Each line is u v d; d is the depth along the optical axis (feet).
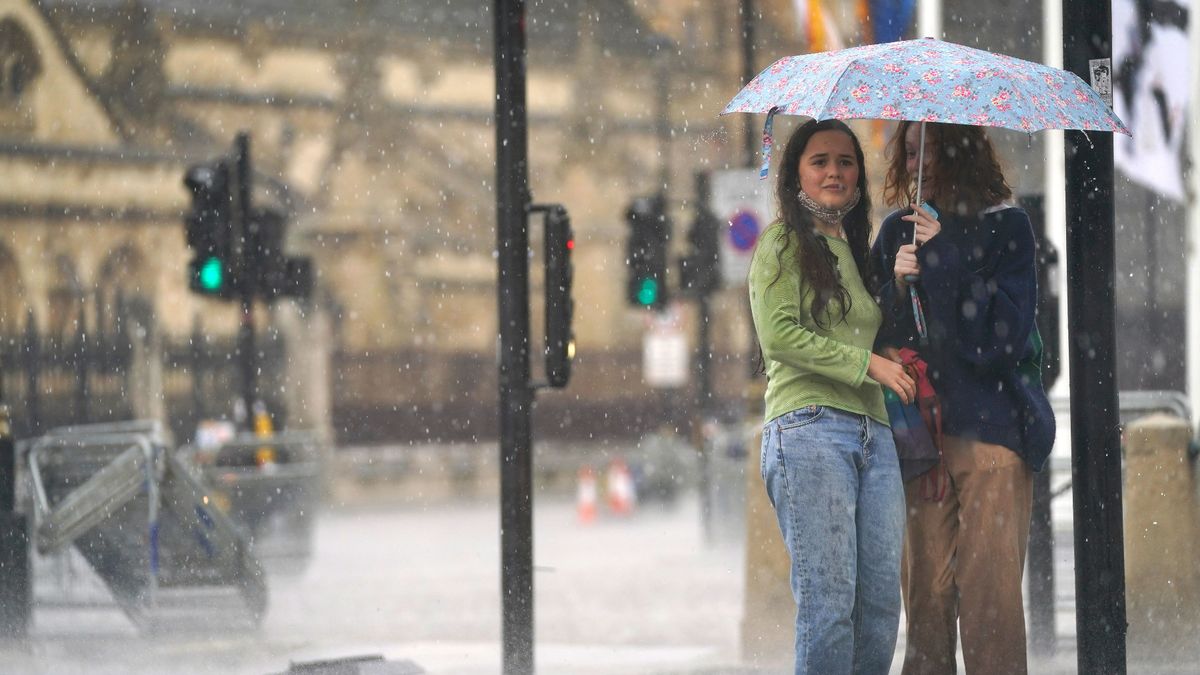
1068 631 110.63
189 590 134.00
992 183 71.31
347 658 86.99
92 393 453.17
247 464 217.97
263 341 549.54
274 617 146.00
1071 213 69.21
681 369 455.63
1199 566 102.06
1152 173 96.68
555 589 170.50
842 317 66.80
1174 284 277.44
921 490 70.90
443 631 135.23
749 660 104.42
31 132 597.11
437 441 582.76
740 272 221.66
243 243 196.85
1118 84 94.58
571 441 575.79
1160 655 96.43
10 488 119.65
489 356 595.88
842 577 65.10
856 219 70.18
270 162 654.94
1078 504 69.26
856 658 67.46
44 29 600.80
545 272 87.35
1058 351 96.07
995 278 69.77
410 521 333.83
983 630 69.56
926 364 70.08
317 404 557.74
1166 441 102.99
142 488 133.28
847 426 65.98
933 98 63.77
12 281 584.81
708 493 224.74
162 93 624.59
